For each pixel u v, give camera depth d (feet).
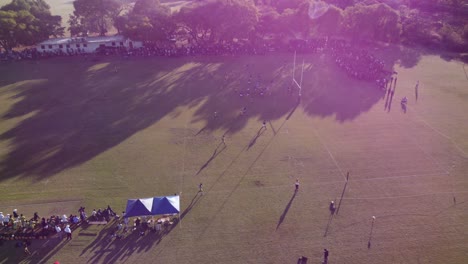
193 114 196.54
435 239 117.08
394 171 149.79
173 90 225.56
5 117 192.54
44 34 298.56
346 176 147.02
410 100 212.23
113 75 249.34
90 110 200.64
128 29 288.92
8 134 176.45
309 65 266.16
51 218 122.42
